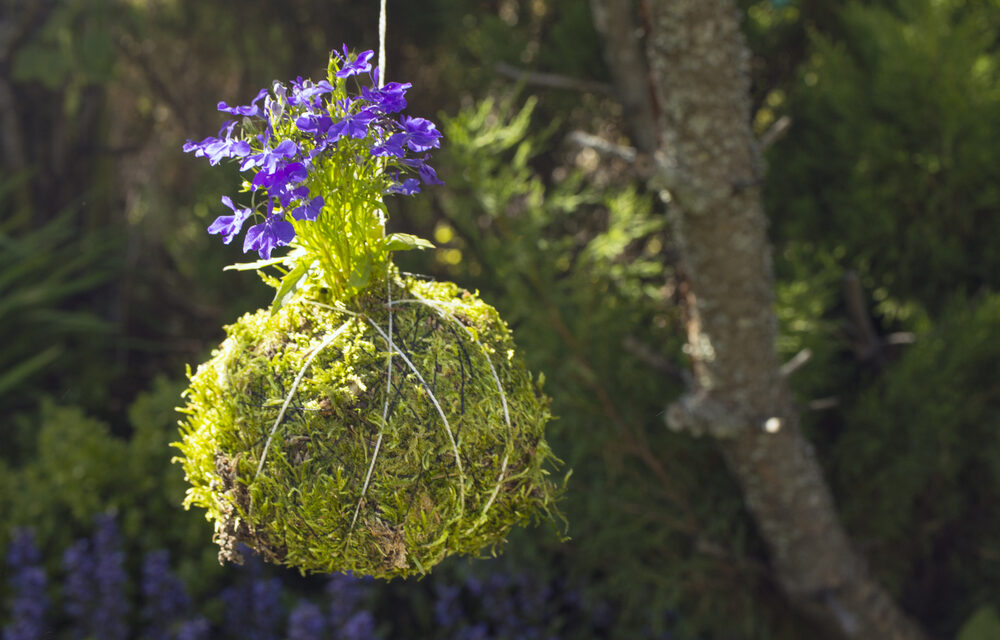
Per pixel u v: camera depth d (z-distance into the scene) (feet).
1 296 14.90
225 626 10.29
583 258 8.99
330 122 3.10
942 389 9.04
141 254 17.35
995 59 9.91
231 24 16.06
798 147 10.57
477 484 3.32
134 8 15.88
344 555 3.28
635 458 9.46
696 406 7.55
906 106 9.63
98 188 16.97
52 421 11.94
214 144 3.07
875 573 10.05
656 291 10.10
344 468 3.20
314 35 15.61
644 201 9.72
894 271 10.02
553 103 12.06
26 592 9.32
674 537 9.59
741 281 6.89
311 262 3.48
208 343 16.38
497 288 10.98
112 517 10.14
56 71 14.93
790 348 8.99
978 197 9.49
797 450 7.86
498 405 3.38
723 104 6.29
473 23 13.34
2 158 16.08
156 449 11.30
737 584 9.49
